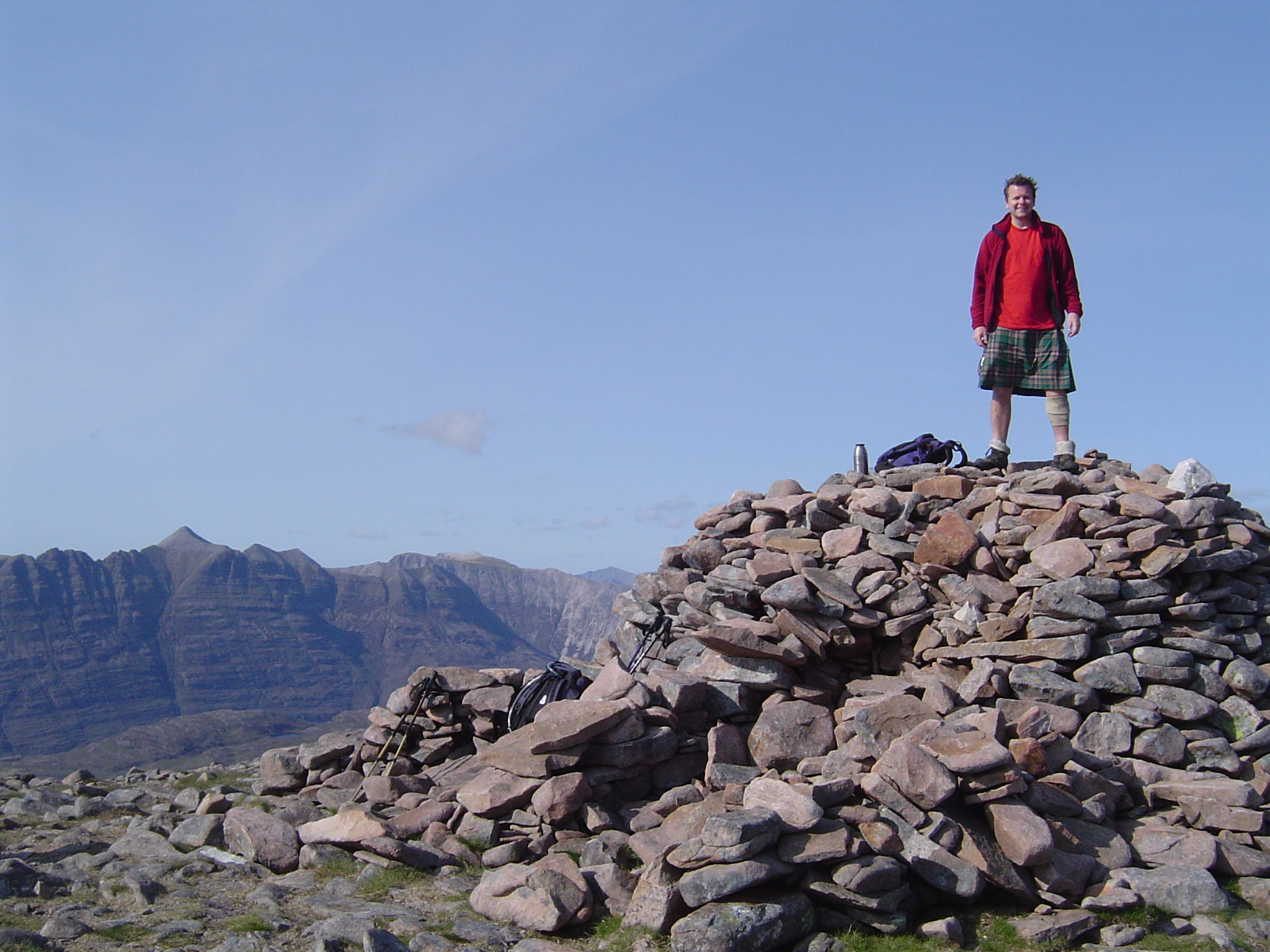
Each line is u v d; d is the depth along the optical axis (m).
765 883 7.48
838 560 12.65
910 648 11.75
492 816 9.79
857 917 7.48
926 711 9.27
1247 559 11.18
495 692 12.43
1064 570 11.21
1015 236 13.39
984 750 8.17
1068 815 8.57
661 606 13.88
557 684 12.00
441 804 10.31
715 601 12.41
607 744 10.02
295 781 12.75
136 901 8.46
